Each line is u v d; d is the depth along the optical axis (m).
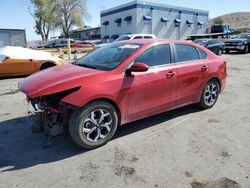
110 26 40.16
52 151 3.57
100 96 3.41
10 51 9.06
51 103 3.46
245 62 14.70
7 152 3.55
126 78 3.70
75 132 3.36
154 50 4.17
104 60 4.07
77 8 51.16
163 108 4.36
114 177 2.96
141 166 3.18
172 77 4.29
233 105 5.75
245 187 2.78
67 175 3.00
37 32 47.47
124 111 3.78
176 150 3.58
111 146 3.69
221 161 3.30
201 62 4.93
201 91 5.03
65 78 3.44
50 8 45.72
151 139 3.93
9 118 4.91
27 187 2.78
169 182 2.86
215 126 4.47
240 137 4.03
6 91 7.23
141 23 34.56
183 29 39.38
